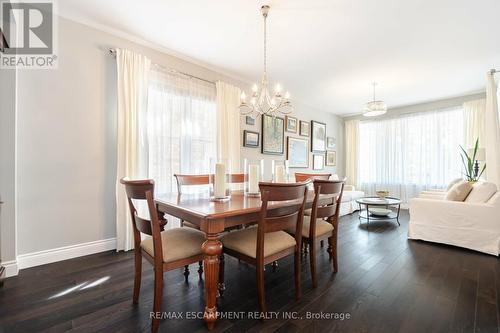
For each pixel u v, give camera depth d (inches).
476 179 150.6
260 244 58.5
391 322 58.3
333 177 199.3
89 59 97.4
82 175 96.3
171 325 56.9
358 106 218.7
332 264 92.7
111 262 91.0
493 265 91.0
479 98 177.9
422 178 201.5
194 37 106.0
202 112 132.3
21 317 58.5
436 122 196.1
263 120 171.8
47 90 88.5
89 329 54.7
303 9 85.7
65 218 93.0
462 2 81.0
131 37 106.2
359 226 150.6
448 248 110.2
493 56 121.0
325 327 56.4
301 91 177.5
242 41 109.2
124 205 102.8
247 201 70.4
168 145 117.5
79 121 95.3
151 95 112.2
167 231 70.5
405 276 82.4
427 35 102.1
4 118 78.0
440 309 63.5
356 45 111.3
